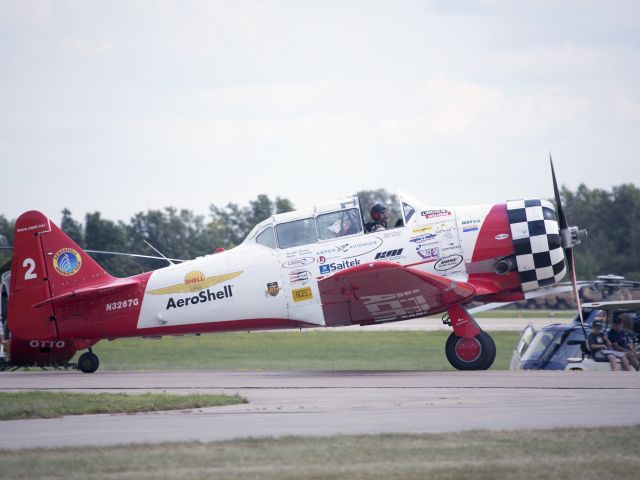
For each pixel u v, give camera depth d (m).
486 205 60.50
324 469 26.78
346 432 32.97
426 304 58.16
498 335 111.62
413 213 60.41
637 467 26.86
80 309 64.06
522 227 58.84
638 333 63.53
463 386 46.56
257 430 33.91
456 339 58.19
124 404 41.09
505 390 44.47
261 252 61.81
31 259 64.31
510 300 61.03
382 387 47.34
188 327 62.97
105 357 93.94
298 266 60.69
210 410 39.78
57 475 26.39
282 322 61.44
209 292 62.28
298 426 34.62
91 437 33.16
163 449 29.88
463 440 30.72
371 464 27.38
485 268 59.28
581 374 51.84
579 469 26.66
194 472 26.56
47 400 42.97
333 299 57.47
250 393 46.22
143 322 63.50
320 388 47.84
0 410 39.50
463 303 58.81
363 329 133.50
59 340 64.56
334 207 60.91
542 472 26.30
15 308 64.25
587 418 35.22
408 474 26.11
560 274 59.94
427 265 59.12
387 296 56.59
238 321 62.06
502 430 32.62
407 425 34.31
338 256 60.12
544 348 64.06
